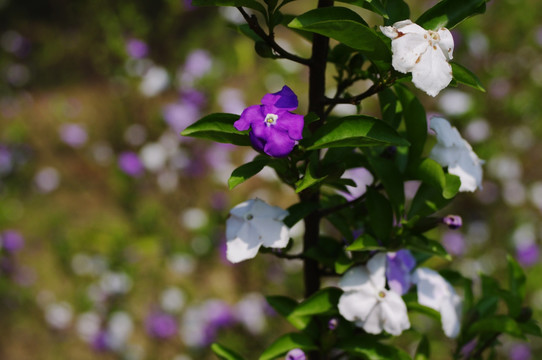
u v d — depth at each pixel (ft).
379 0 4.93
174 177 18.90
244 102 21.67
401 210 5.84
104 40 23.12
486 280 7.14
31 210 20.01
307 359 6.70
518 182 19.30
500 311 16.96
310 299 5.90
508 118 20.52
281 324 16.79
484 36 20.80
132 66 20.03
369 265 5.65
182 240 18.58
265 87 21.85
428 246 5.72
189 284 18.04
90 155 21.22
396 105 6.02
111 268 17.80
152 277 17.93
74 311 17.56
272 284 17.63
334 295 5.91
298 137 4.68
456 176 5.46
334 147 5.52
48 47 24.62
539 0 22.21
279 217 5.47
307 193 5.70
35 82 23.99
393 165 5.89
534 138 20.29
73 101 22.54
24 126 21.50
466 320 6.93
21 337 17.47
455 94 19.81
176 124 18.40
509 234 18.53
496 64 21.26
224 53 21.62
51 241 19.04
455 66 4.76
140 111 20.93
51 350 17.28
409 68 4.44
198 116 18.89
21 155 20.98
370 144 4.99
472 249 18.06
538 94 20.75
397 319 5.46
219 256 18.20
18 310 17.71
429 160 5.60
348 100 5.41
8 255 18.08
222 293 17.83
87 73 23.85
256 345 16.61
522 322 6.79
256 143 4.70
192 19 22.93
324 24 4.44
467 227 18.37
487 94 20.56
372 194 5.87
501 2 21.67
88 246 18.61
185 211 19.07
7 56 24.70
